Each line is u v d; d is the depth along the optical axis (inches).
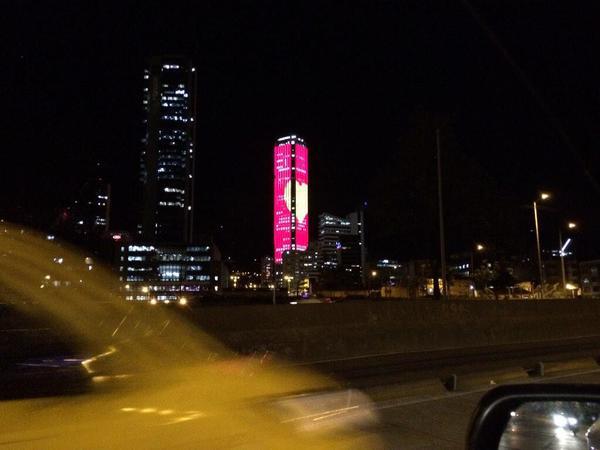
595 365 603.2
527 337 968.3
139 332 655.8
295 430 316.5
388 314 798.5
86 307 654.5
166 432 295.4
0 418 346.3
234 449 278.8
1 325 596.4
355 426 329.1
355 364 639.8
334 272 5221.5
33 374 528.1
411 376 554.6
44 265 1507.1
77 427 292.8
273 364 630.5
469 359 690.2
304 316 719.1
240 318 681.0
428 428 327.0
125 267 7568.9
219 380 515.2
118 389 461.4
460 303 904.9
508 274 2215.8
